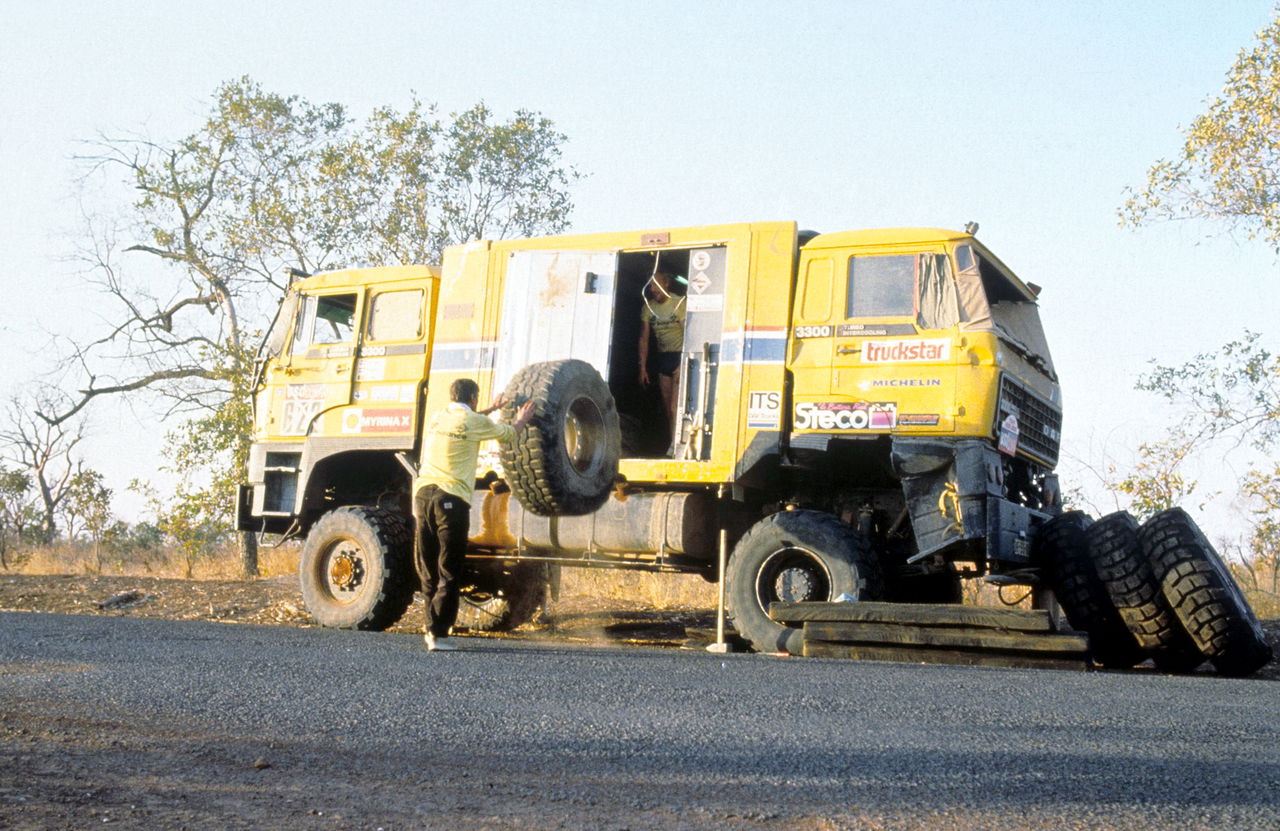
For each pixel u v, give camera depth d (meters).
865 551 9.42
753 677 6.72
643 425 11.33
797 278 10.07
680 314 11.14
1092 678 7.12
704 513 10.48
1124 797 3.79
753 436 9.95
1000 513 9.05
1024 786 3.94
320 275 12.50
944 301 9.48
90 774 4.08
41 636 8.62
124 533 26.12
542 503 9.02
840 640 8.60
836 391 9.68
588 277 10.98
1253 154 16.42
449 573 8.38
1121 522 9.19
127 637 8.70
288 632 9.98
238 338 24.56
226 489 22.11
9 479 32.78
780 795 3.83
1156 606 8.85
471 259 11.53
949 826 3.45
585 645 9.51
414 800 3.77
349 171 25.14
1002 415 9.30
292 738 4.78
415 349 11.70
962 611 8.30
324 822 3.50
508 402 8.97
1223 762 4.35
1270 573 15.66
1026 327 10.84
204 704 5.55
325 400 12.17
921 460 9.26
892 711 5.45
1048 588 10.09
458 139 26.06
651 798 3.79
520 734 4.84
